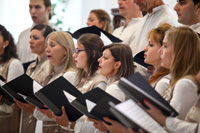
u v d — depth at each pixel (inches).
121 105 138.8
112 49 214.7
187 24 254.7
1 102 290.5
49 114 233.3
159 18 286.0
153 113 152.3
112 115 167.8
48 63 296.2
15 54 334.3
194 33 175.6
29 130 298.8
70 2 598.5
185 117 162.2
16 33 620.7
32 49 315.6
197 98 163.8
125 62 213.2
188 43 173.0
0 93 282.8
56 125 257.1
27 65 335.6
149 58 203.0
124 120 134.5
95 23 372.5
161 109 150.5
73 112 207.5
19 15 622.5
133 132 137.8
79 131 213.9
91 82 233.6
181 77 169.8
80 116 207.9
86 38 242.7
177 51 172.9
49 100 204.2
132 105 141.5
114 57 213.3
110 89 204.8
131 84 150.8
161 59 181.6
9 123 310.8
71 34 296.2
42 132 257.9
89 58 239.9
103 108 168.6
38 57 319.6
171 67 173.6
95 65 240.8
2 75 318.7
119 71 213.3
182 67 172.2
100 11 375.9
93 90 181.9
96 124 192.2
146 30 290.8
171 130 154.8
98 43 242.8
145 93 149.2
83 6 590.6
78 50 242.2
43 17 399.9
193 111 156.8
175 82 172.4
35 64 318.3
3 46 325.4
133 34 322.7
